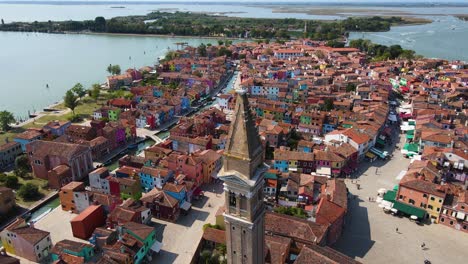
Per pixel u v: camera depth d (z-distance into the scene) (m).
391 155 177.12
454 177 149.00
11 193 132.38
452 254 110.12
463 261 107.44
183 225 124.25
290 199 136.75
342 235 118.69
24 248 107.31
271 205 133.62
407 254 110.12
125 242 103.19
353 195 141.50
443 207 121.69
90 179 143.00
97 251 107.31
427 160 150.12
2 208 129.12
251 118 60.38
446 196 124.81
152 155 165.12
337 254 91.94
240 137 59.59
